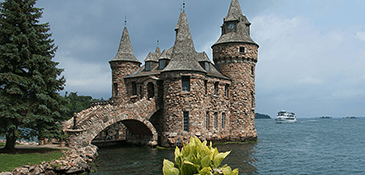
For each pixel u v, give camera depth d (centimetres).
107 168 2659
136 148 3966
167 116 3853
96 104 5259
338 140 6128
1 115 2203
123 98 4778
